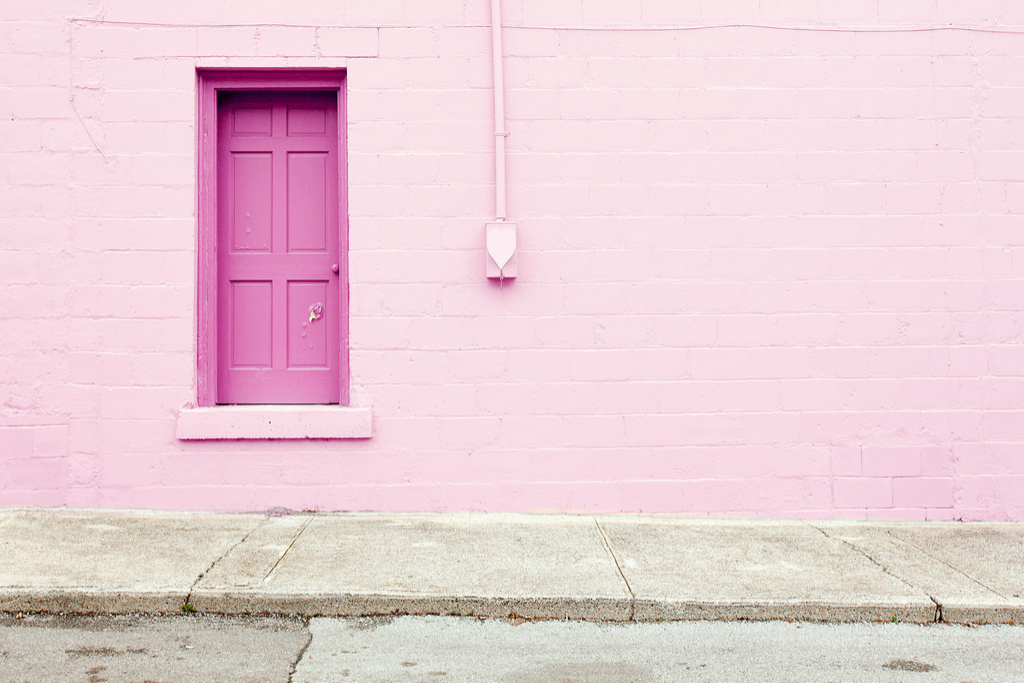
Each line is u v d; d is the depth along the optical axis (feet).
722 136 19.19
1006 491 19.13
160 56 18.67
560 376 19.01
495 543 16.48
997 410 19.19
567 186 19.04
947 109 19.36
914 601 13.64
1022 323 19.27
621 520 18.51
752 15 19.24
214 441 18.63
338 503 18.79
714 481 19.06
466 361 18.94
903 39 19.35
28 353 18.38
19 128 18.44
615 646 12.40
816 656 12.09
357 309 18.86
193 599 13.44
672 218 19.12
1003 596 13.89
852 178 19.26
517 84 19.03
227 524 17.54
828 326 19.16
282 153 19.70
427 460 18.86
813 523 18.61
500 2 18.93
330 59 18.86
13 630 12.67
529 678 11.19
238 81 19.20
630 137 19.12
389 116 18.92
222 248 19.57
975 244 19.30
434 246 18.92
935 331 19.22
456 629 13.01
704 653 12.16
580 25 19.10
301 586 13.83
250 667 11.40
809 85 19.29
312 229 19.75
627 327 19.06
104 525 17.19
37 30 18.48
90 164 18.53
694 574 14.83
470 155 18.95
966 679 11.32
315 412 18.58
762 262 19.16
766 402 19.10
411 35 18.94
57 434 18.42
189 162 18.71
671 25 19.17
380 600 13.55
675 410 19.07
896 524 18.63
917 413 19.16
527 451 18.95
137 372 18.57
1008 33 19.43
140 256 18.61
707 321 19.11
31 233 18.42
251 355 19.67
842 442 19.12
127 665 11.41
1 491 18.31
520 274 19.01
